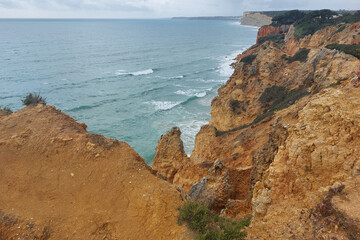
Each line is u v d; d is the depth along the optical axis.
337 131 11.12
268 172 13.06
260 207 11.30
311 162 10.95
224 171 18.09
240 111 38.88
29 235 9.61
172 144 24.97
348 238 7.61
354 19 65.12
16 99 61.03
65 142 13.92
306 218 9.29
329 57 29.14
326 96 13.23
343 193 8.95
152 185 11.95
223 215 15.00
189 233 10.05
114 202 11.36
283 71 38.22
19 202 10.91
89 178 12.38
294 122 14.62
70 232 9.98
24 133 14.48
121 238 10.02
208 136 30.67
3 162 12.89
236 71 45.28
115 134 46.44
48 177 12.36
